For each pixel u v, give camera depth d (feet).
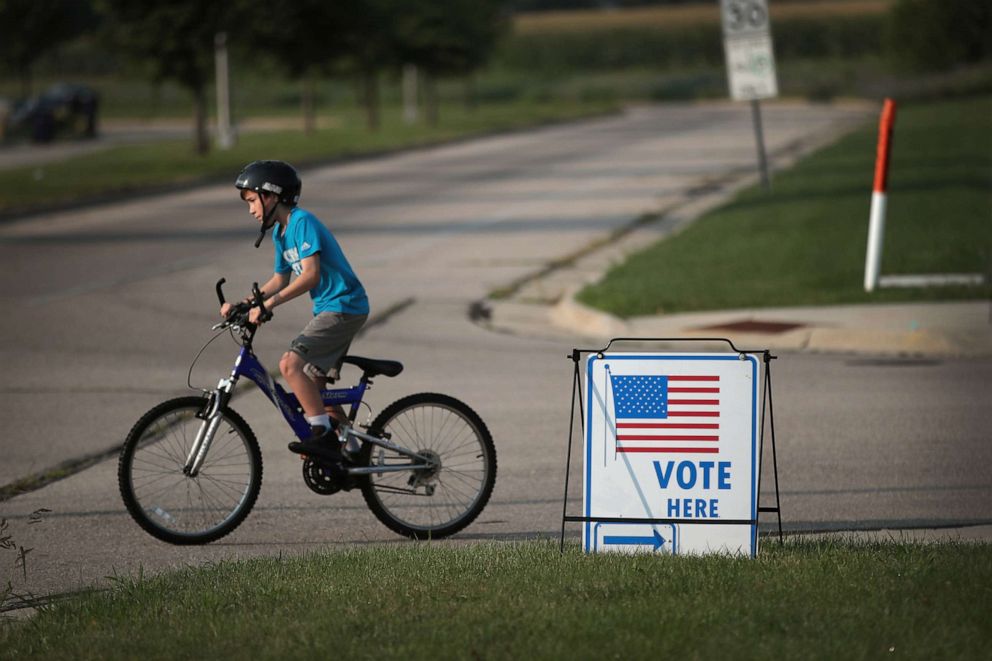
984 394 107.45
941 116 490.08
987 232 185.88
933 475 83.76
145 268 192.13
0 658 50.80
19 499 82.99
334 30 463.01
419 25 567.18
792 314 139.33
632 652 48.34
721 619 51.62
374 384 115.34
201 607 55.62
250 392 113.80
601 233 227.81
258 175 70.79
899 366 119.96
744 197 251.19
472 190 305.73
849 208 219.20
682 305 147.02
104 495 83.76
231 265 194.08
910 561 59.47
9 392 114.83
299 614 54.08
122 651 50.57
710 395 60.49
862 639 49.32
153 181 322.34
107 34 392.88
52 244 221.66
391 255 204.54
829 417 100.17
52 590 65.21
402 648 49.01
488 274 184.34
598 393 61.11
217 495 76.43
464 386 114.21
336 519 77.71
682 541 60.85
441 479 75.36
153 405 109.40
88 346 135.64
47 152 465.88
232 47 418.10
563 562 60.29
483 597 55.57
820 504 77.71
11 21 611.06
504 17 625.00
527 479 85.20
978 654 48.11
